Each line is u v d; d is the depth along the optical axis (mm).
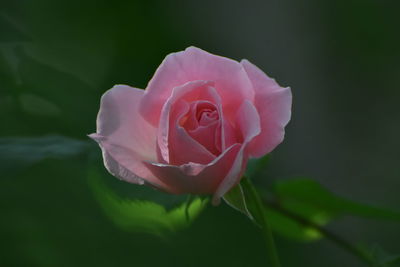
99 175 653
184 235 953
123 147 586
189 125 583
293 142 1311
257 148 586
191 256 941
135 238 869
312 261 1103
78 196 814
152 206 648
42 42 1111
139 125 589
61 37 1276
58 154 658
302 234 762
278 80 1337
